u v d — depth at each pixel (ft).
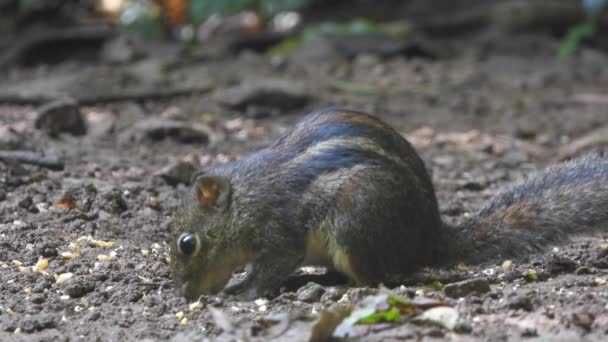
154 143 56.03
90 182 45.42
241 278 37.19
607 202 34.19
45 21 97.14
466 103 71.00
